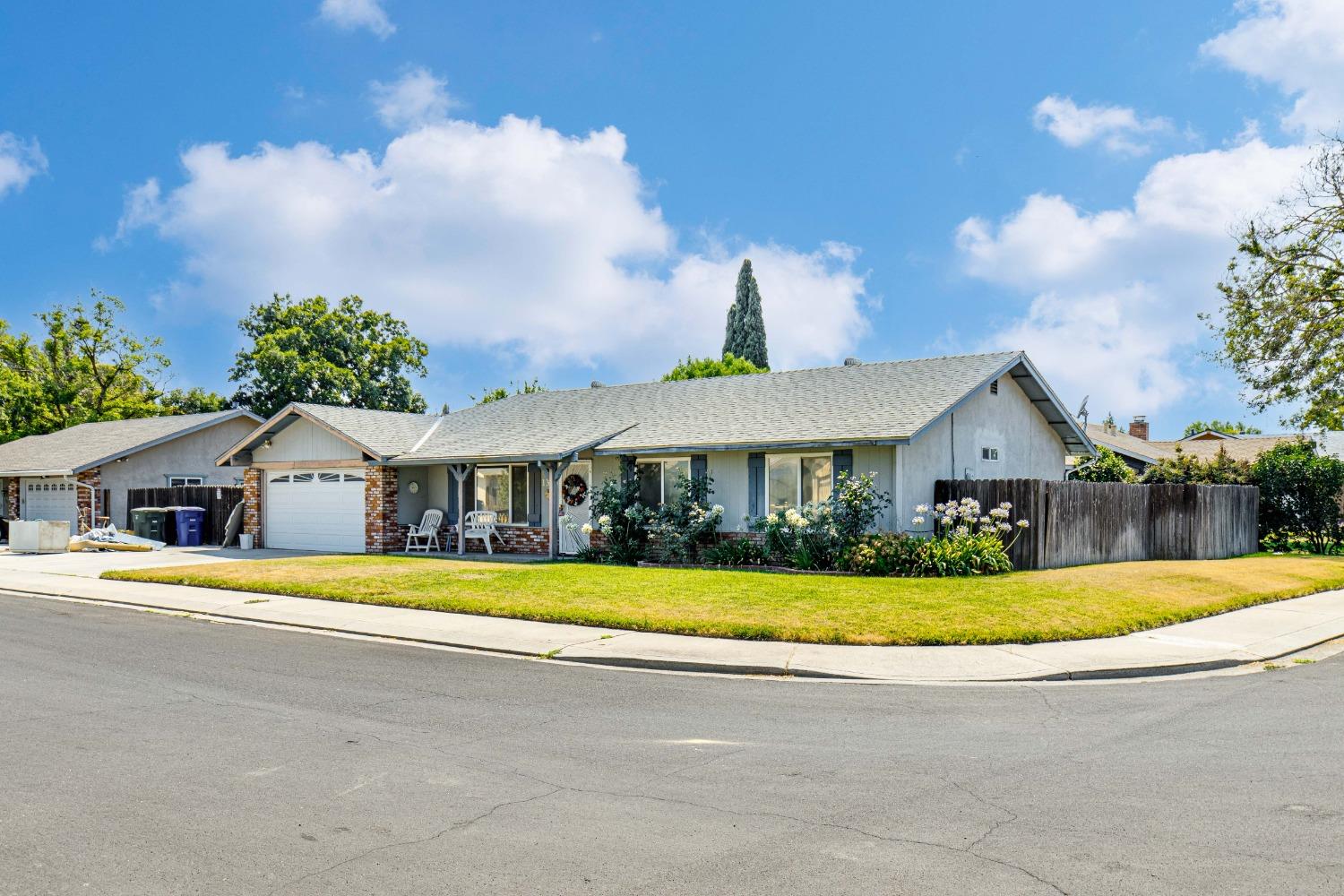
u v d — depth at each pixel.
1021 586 14.91
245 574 18.20
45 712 8.05
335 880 4.61
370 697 8.79
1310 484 25.45
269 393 49.12
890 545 16.95
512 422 25.78
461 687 9.28
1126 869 4.75
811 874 4.70
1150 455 37.91
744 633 11.80
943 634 11.54
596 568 18.47
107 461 30.33
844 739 7.35
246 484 27.02
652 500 21.77
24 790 5.95
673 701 8.73
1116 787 6.11
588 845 5.09
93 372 47.66
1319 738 7.35
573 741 7.25
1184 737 7.39
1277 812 5.60
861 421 18.95
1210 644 11.52
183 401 50.16
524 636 11.99
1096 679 9.99
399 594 15.17
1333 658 11.19
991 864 4.83
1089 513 19.95
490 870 4.74
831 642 11.45
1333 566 20.14
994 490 18.86
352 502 24.86
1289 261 29.05
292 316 50.59
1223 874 4.68
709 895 4.46
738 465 20.36
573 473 22.84
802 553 17.95
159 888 4.50
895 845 5.09
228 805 5.70
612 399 25.80
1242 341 29.84
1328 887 4.52
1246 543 25.20
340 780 6.21
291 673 9.94
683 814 5.59
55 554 25.05
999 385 22.36
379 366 52.50
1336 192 28.72
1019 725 7.84
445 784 6.14
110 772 6.33
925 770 6.51
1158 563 19.95
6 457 34.28
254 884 4.55
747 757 6.82
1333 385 29.05
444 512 24.77
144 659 10.64
